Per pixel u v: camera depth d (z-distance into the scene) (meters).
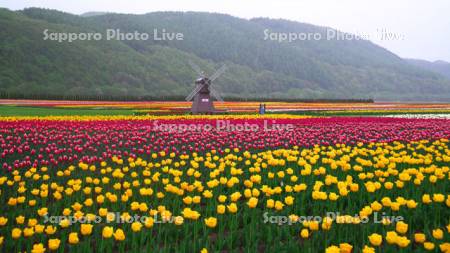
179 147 14.30
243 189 8.56
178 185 8.74
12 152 12.23
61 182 9.16
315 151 11.73
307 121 23.06
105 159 11.55
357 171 9.52
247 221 6.66
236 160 11.69
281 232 5.86
